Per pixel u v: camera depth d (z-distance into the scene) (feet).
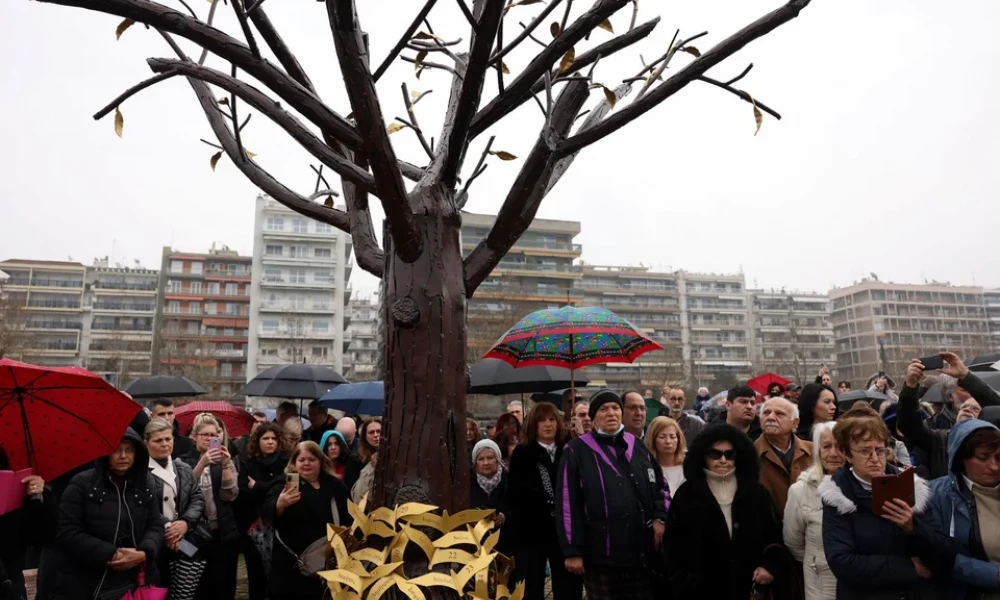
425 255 7.08
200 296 245.65
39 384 10.64
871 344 331.77
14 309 145.59
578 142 7.04
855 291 345.51
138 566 12.18
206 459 15.84
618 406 13.55
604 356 16.10
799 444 13.47
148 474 12.94
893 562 9.21
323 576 6.16
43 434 11.18
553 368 25.52
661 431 14.93
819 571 10.77
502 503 15.43
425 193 7.36
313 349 219.20
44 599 12.71
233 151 8.50
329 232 226.79
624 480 13.01
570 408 20.30
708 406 27.81
